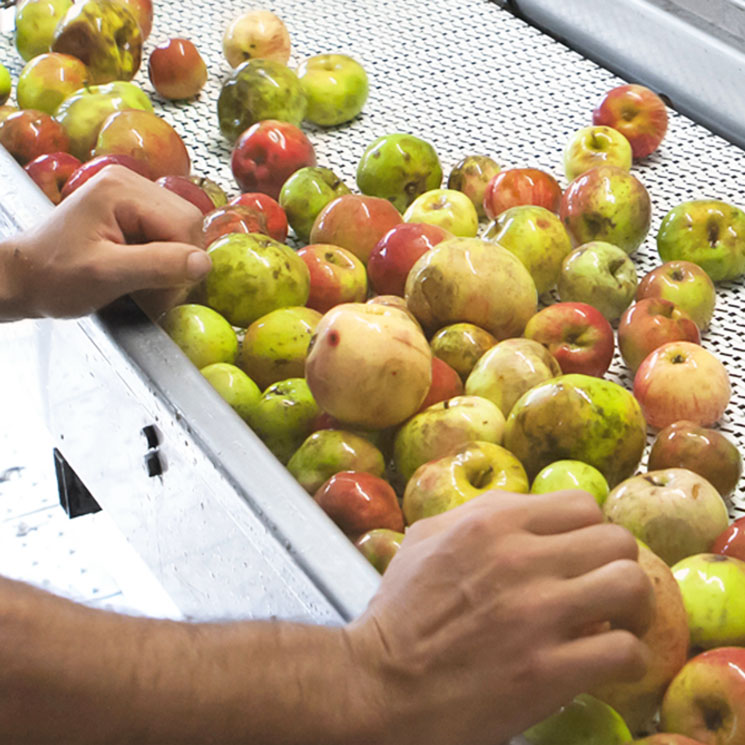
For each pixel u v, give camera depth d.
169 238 1.02
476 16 1.78
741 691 0.72
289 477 0.77
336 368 0.96
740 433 1.04
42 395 1.30
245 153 1.40
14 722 0.55
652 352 1.08
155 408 0.88
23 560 1.67
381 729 0.59
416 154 1.36
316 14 1.81
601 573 0.60
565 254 1.24
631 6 1.56
